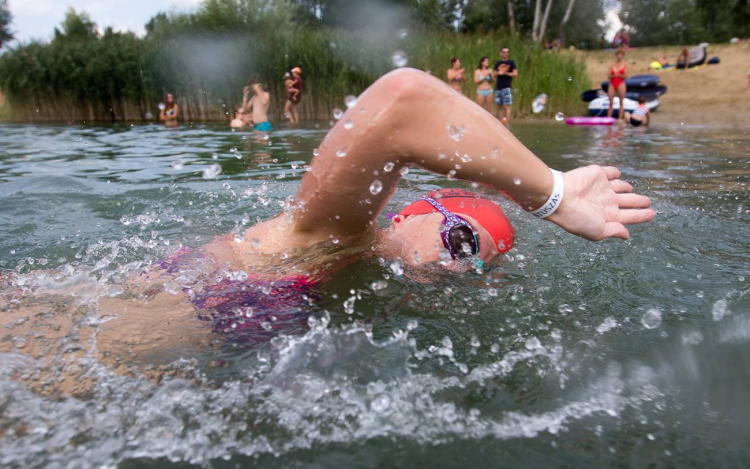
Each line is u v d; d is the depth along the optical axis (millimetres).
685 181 3439
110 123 12250
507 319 1338
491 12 29734
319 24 19984
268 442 886
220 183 3488
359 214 1426
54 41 14773
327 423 933
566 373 1089
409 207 1871
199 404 978
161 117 11875
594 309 1401
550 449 868
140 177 3879
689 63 17203
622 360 1136
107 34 14602
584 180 1390
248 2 13969
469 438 895
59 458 842
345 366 1104
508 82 10359
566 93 12102
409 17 21156
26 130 9914
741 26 31812
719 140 6223
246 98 10344
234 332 1229
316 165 1344
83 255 1842
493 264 1730
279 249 1535
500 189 1346
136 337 1193
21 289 1419
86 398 983
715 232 2121
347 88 12727
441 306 1407
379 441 889
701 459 839
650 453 855
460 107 1225
